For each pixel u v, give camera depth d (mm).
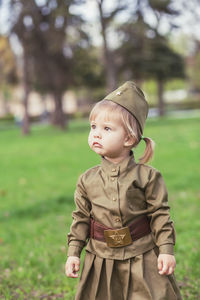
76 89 28922
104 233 1994
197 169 8859
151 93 54562
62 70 24453
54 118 27359
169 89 60469
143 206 2016
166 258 1907
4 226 5410
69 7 19859
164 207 1976
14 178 9312
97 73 26719
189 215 5305
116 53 24422
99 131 1990
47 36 21328
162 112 33375
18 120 40156
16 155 13273
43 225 5301
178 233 4645
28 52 22453
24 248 4398
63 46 22516
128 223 1977
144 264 1954
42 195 7332
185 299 2988
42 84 25188
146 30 21109
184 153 11125
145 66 25562
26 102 22594
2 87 31516
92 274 2039
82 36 21500
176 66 27234
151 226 2014
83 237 2082
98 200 2008
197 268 3559
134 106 1980
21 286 3402
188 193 6676
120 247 1972
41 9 20531
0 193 7676
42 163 11273
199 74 50000
